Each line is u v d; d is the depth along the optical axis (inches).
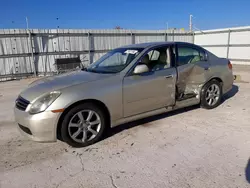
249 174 89.7
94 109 119.9
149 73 136.8
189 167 96.3
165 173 92.9
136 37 545.0
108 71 136.7
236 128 136.2
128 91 128.1
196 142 119.4
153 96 139.3
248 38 514.6
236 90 241.3
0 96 264.5
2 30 404.8
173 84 147.6
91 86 118.4
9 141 131.0
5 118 175.2
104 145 121.1
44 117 107.2
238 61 545.3
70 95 111.7
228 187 82.4
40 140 110.3
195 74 159.8
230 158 102.0
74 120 116.0
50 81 129.0
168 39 596.7
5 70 419.2
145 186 85.2
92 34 488.4
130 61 135.1
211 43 604.1
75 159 107.8
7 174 97.0
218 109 174.1
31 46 432.1
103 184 87.7
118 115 127.4
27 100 113.7
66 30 460.4
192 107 180.4
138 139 126.4
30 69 442.9
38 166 102.7
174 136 128.2
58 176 94.3
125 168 98.0
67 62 438.0
